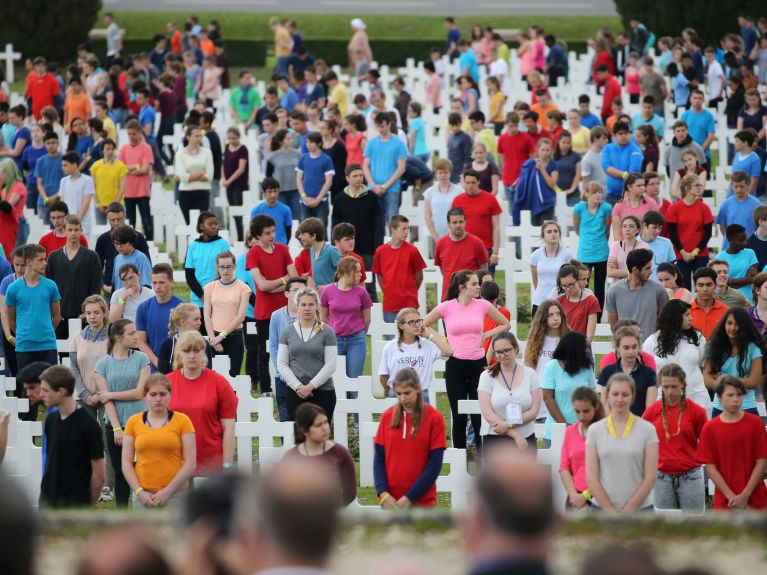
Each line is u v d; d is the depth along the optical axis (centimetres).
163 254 5334
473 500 1276
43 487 3102
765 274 4116
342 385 3891
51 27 11531
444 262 4750
